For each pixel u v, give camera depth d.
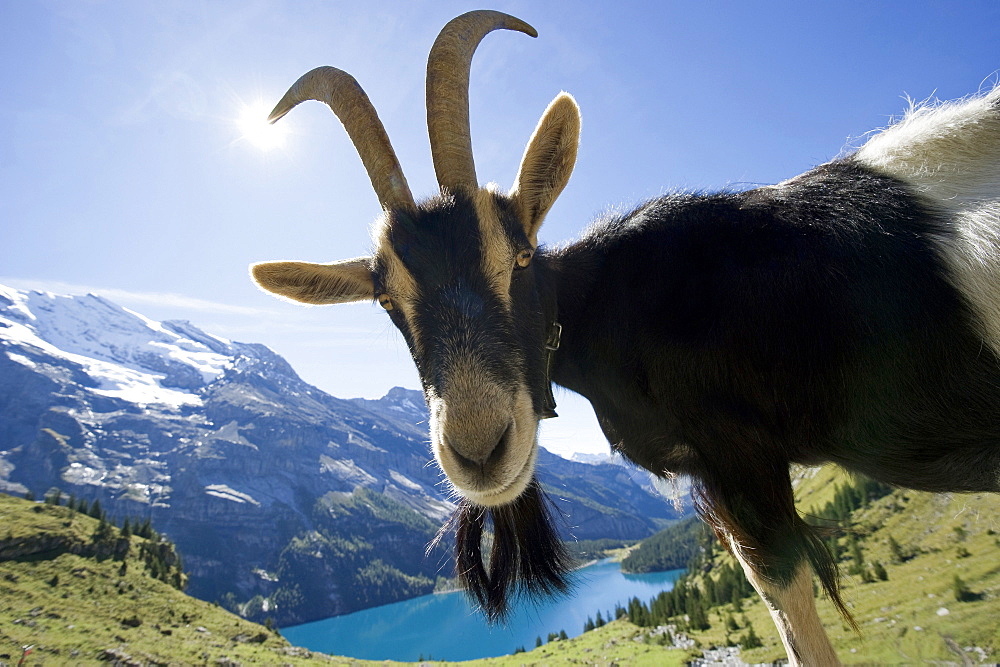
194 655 6.96
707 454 0.49
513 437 0.43
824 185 0.52
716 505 0.50
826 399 0.46
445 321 0.46
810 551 0.48
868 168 0.52
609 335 0.54
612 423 0.58
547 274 0.57
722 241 0.51
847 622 0.50
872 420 0.46
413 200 0.54
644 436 0.54
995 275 0.45
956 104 0.55
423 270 0.48
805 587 0.48
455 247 0.49
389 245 0.51
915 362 0.45
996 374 0.44
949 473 0.50
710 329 0.48
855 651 1.73
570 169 0.54
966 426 0.46
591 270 0.57
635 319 0.52
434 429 0.44
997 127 0.50
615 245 0.57
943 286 0.45
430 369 0.46
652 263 0.53
